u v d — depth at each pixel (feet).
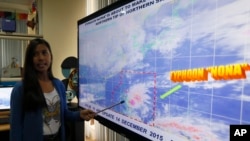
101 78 5.30
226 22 2.53
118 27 4.55
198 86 2.87
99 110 5.41
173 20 3.25
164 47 3.41
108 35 4.93
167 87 3.36
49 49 5.43
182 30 3.11
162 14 3.44
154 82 3.61
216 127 2.65
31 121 4.87
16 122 4.87
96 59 5.52
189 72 3.00
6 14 13.20
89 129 10.07
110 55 4.88
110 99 4.92
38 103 4.87
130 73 4.20
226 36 2.53
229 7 2.50
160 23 3.48
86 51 6.05
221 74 2.59
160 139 3.48
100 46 5.29
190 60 2.99
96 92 5.56
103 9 5.08
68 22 10.94
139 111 3.96
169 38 3.32
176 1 3.20
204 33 2.79
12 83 8.62
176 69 3.20
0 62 11.32
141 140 3.91
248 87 2.32
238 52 2.40
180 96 3.14
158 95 3.53
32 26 10.44
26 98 4.81
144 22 3.82
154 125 3.61
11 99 4.98
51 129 5.25
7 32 8.27
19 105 4.89
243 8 2.35
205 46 2.78
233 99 2.46
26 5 13.16
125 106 4.38
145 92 3.81
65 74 8.58
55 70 10.81
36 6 10.32
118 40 4.57
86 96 6.14
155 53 3.59
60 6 10.93
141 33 3.89
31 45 5.13
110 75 4.90
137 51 4.00
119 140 7.34
